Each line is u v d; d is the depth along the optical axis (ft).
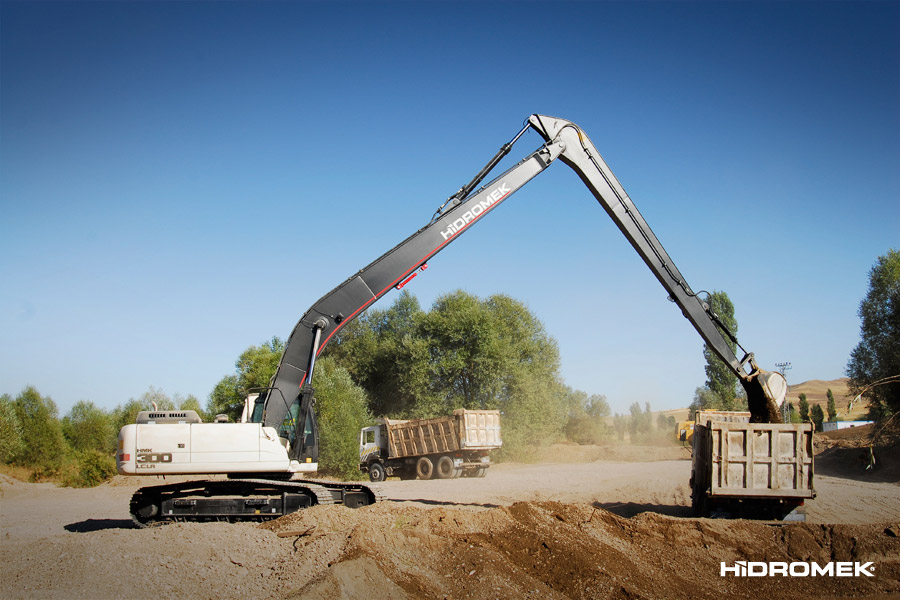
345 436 114.21
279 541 32.86
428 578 27.89
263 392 44.42
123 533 32.89
